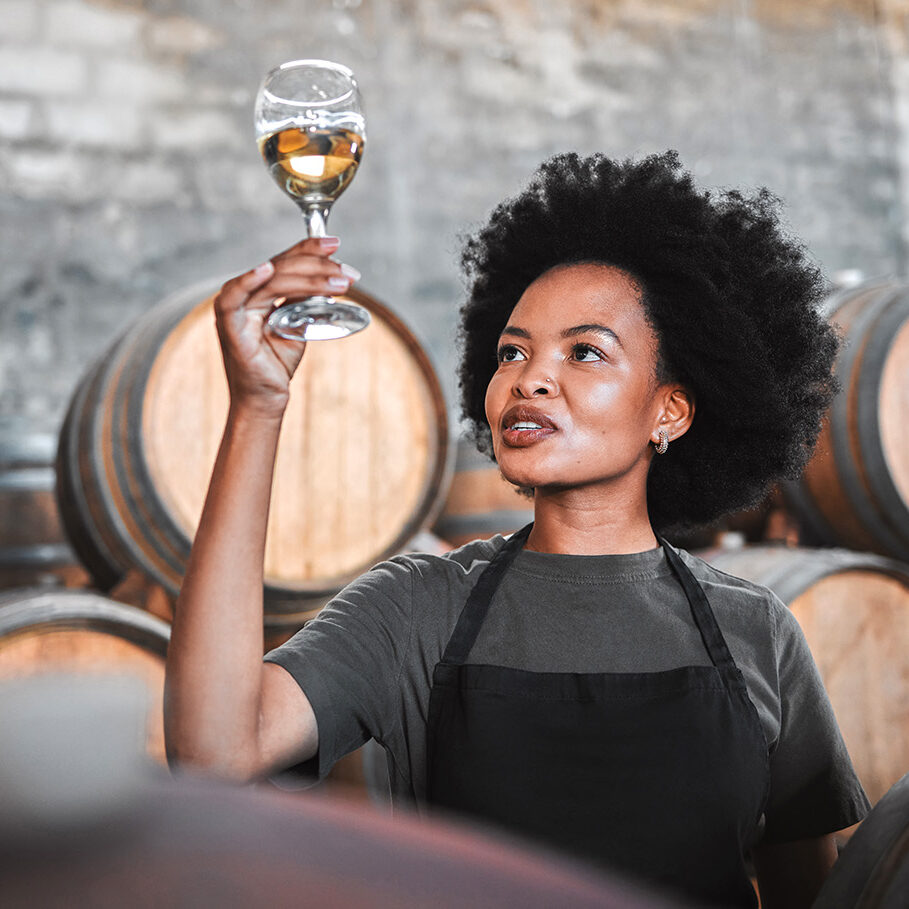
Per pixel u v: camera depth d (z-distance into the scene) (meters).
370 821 0.44
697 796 1.08
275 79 1.10
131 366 2.46
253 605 0.99
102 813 0.35
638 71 5.78
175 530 2.39
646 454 1.31
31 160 4.48
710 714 1.12
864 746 2.65
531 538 1.27
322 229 1.16
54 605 2.17
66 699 0.36
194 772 0.95
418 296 5.23
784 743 1.26
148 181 4.67
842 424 2.98
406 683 1.16
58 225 4.50
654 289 1.31
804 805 1.28
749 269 1.43
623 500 1.25
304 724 1.04
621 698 1.11
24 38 4.50
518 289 1.47
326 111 1.08
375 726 1.13
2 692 0.36
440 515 3.15
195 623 0.97
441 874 0.39
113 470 2.41
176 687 0.97
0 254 4.39
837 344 1.53
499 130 5.45
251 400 1.00
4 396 4.36
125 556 2.43
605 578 1.20
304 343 1.02
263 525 1.01
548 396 1.20
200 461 2.50
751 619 1.24
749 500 1.50
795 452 1.48
